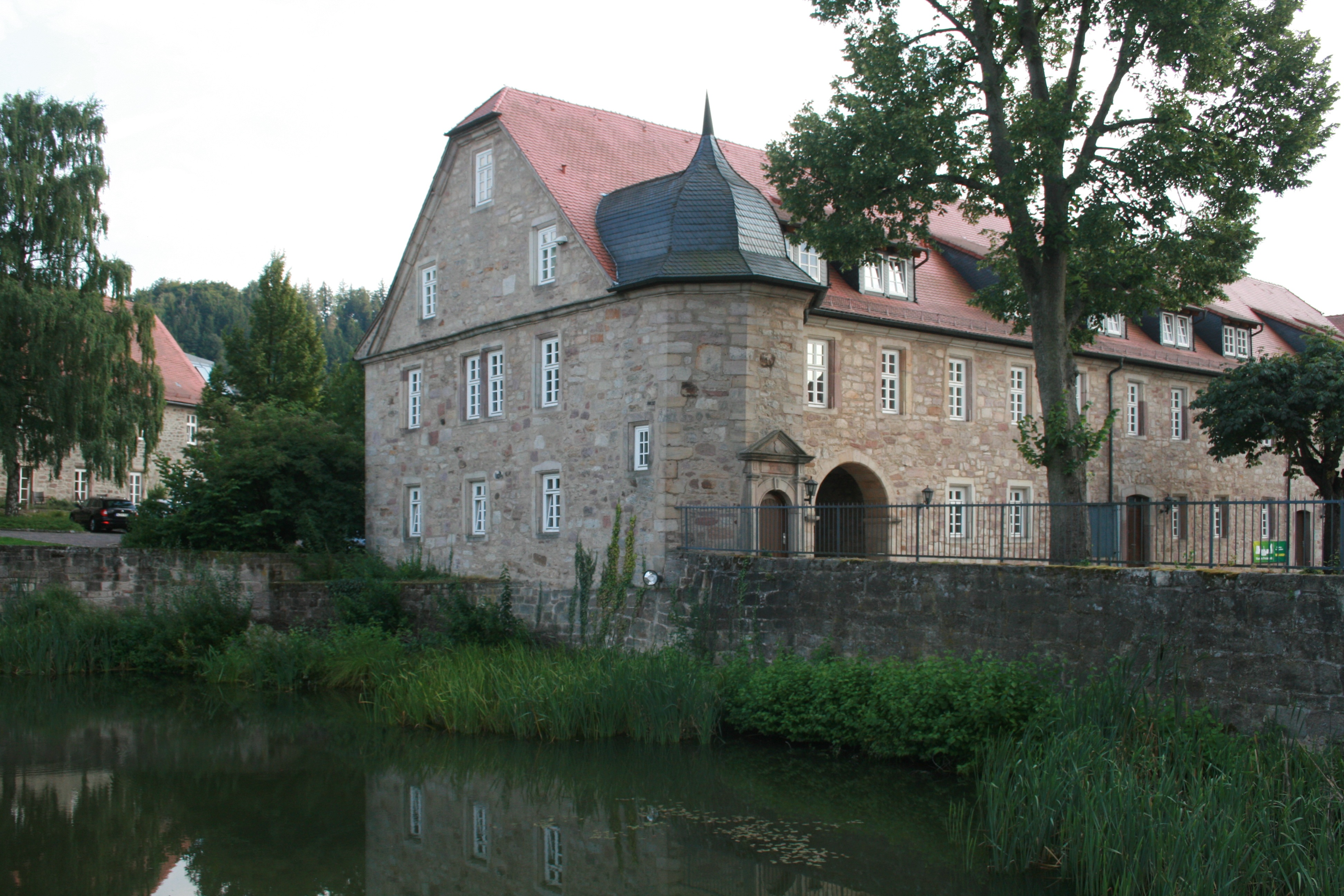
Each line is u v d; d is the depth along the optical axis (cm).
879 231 1977
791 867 1212
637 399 2264
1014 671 1511
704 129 2436
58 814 1459
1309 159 1930
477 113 2817
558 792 1545
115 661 2583
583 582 2320
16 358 3000
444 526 2873
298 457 3216
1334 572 1286
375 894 1155
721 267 2205
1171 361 3369
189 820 1437
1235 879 976
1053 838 1198
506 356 2664
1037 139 1853
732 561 1991
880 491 2614
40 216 3198
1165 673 1391
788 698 1741
